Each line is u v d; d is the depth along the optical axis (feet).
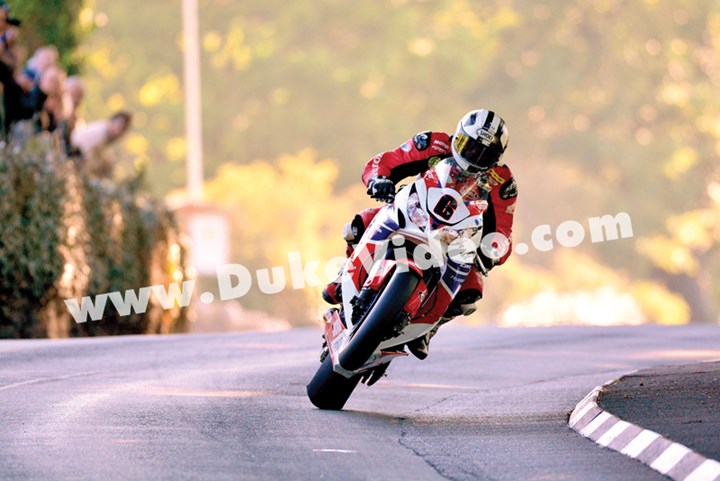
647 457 92.79
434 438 104.99
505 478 88.02
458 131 115.14
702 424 98.84
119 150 274.77
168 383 136.26
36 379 136.56
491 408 124.16
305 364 157.69
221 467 89.40
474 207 116.88
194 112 527.81
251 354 168.04
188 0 531.91
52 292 209.97
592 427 105.50
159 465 89.40
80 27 288.92
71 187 216.54
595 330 217.36
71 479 84.23
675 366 142.61
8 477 84.38
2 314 202.80
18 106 225.97
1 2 226.79
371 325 112.88
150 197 252.83
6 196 202.08
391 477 87.92
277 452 96.02
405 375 151.33
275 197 571.28
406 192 116.67
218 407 118.32
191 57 529.86
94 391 127.75
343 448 98.73
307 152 626.64
